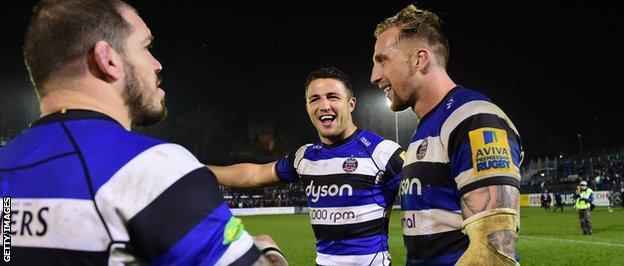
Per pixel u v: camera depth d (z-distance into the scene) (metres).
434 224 2.43
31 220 1.52
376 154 4.58
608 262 11.06
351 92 4.81
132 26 1.80
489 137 2.19
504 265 2.05
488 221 2.09
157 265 1.48
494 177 2.13
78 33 1.69
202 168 1.58
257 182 4.91
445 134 2.38
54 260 1.47
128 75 1.77
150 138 1.63
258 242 1.93
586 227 17.41
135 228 1.46
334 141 4.72
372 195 4.55
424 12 2.70
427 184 2.46
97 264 1.46
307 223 27.45
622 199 33.81
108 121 1.65
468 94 2.46
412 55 2.63
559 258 11.71
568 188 44.25
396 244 14.91
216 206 1.53
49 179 1.54
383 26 2.79
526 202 44.97
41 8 1.74
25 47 1.75
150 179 1.49
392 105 2.78
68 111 1.66
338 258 4.54
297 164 4.87
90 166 1.52
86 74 1.71
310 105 4.71
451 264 2.36
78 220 1.47
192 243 1.46
